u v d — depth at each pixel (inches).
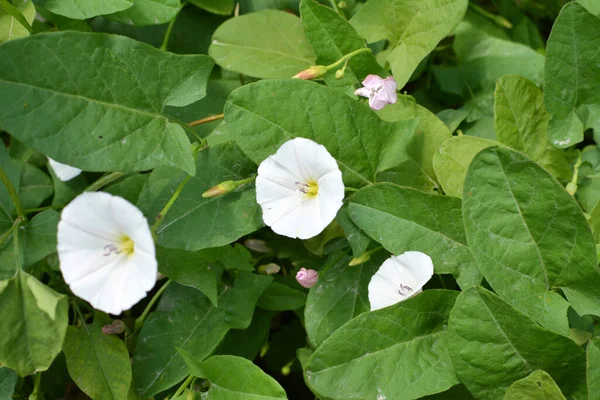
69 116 15.2
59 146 15.1
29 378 17.2
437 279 17.0
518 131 17.0
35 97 15.0
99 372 16.1
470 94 18.2
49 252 15.7
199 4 18.0
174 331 16.6
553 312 15.3
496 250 15.4
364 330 15.3
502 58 18.2
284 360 17.8
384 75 17.0
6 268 15.5
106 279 15.0
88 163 15.2
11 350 15.4
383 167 16.1
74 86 15.2
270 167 15.6
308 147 15.4
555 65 16.6
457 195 16.3
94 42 15.2
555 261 15.3
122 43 15.4
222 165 16.1
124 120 15.4
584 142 18.1
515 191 15.2
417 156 16.7
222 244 15.8
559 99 16.8
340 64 16.9
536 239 15.3
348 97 15.9
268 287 16.9
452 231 15.8
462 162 16.3
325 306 16.3
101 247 15.0
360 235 15.9
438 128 16.8
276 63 17.6
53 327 15.4
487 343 15.1
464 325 15.1
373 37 17.4
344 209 16.0
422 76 18.7
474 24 18.6
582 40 16.5
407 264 15.6
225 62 17.6
